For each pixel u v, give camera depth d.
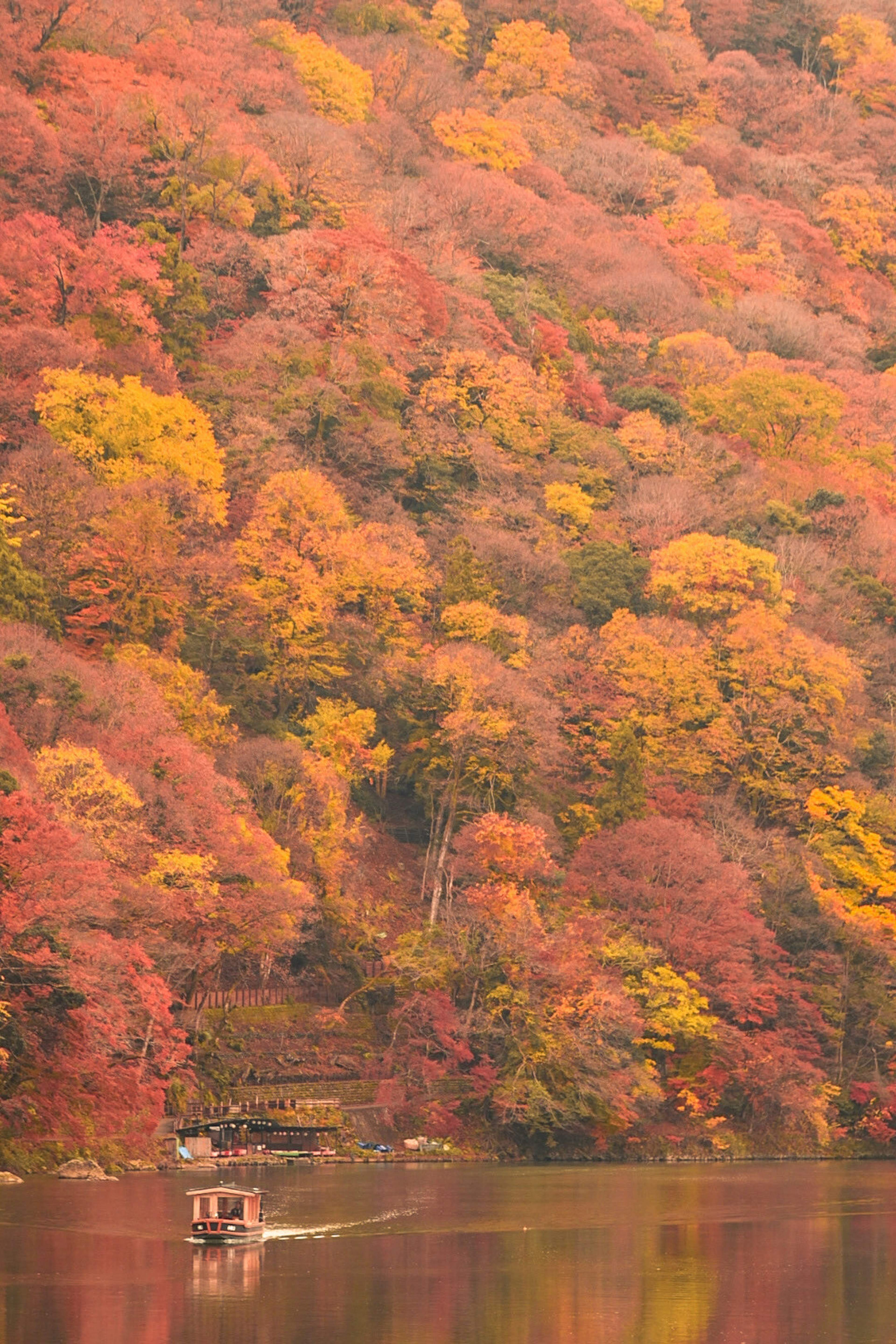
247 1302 197.25
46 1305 193.50
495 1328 187.50
